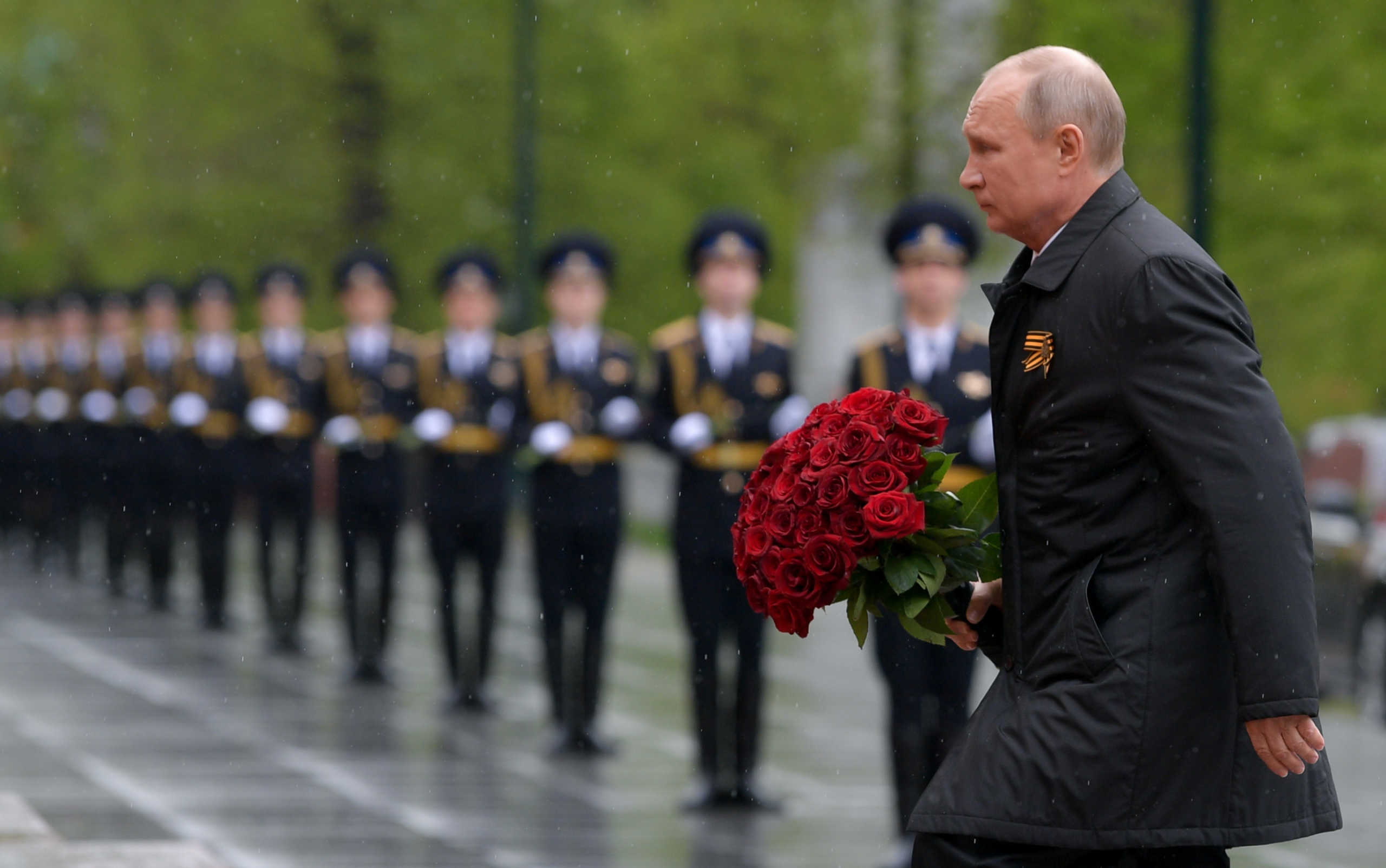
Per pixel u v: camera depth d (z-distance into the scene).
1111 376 6.10
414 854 12.09
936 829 6.25
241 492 25.14
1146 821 6.01
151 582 27.47
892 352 12.87
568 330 17.03
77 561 32.75
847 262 47.50
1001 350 6.43
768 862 12.09
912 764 12.14
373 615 20.23
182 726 17.14
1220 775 6.04
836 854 12.39
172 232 40.75
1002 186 6.43
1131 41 26.62
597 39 38.44
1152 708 6.01
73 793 13.94
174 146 40.88
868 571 6.50
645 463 42.78
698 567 13.97
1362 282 25.89
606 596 16.34
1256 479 5.81
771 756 16.11
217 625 25.14
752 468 14.14
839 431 6.54
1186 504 5.95
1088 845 6.03
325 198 39.53
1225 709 6.05
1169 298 6.01
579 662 16.11
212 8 40.44
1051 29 27.52
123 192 41.47
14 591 30.42
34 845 10.73
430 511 18.55
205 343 25.80
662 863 12.00
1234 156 25.97
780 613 6.44
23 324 37.88
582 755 16.00
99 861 10.32
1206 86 18.03
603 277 17.03
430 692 19.69
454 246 39.00
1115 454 6.13
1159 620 6.05
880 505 6.31
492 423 18.72
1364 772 15.86
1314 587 5.86
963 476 12.66
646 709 18.50
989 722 6.35
